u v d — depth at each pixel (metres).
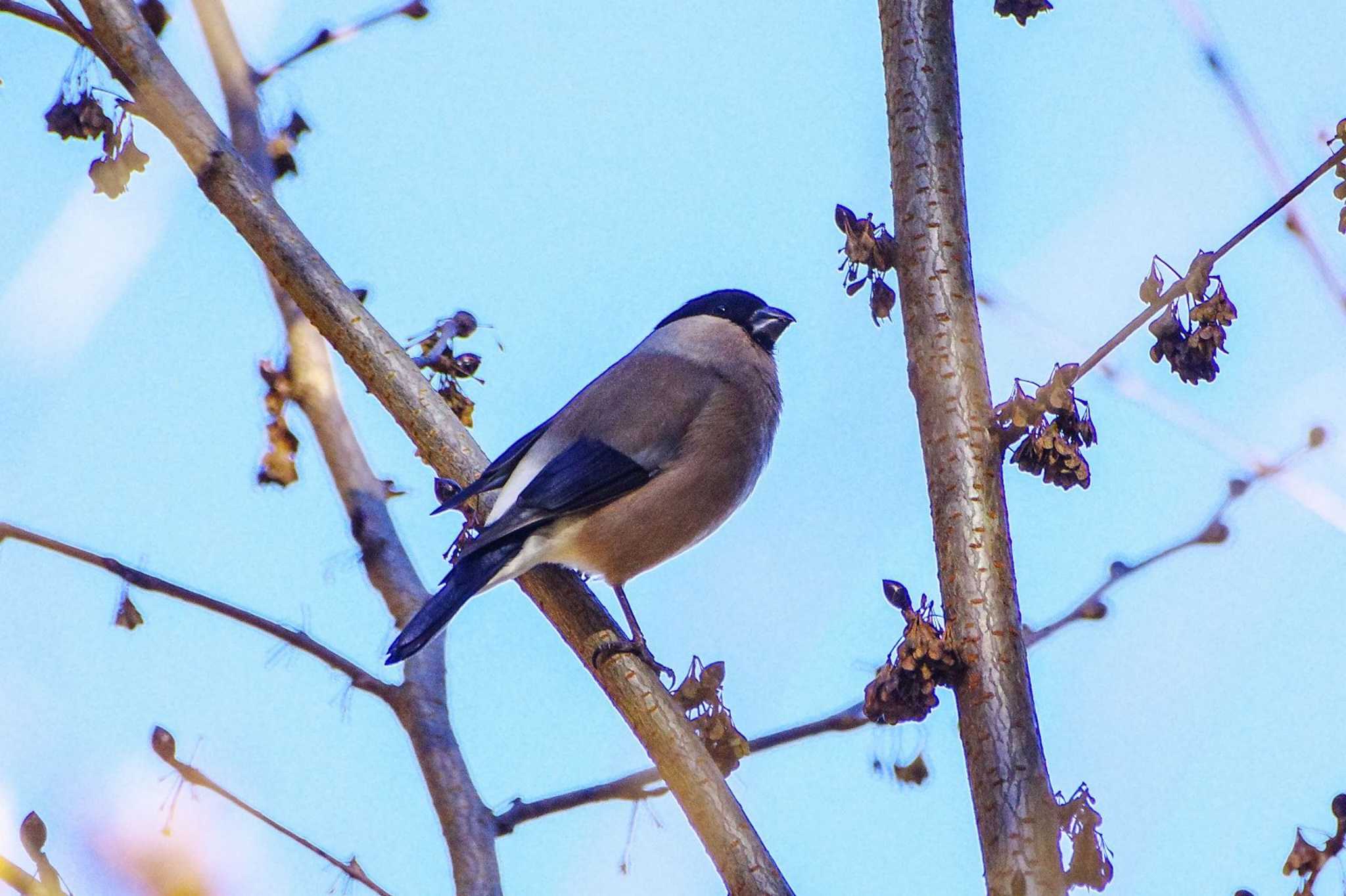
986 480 7.28
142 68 8.98
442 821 8.25
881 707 6.99
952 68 8.11
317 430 9.61
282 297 9.80
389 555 9.38
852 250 7.80
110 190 8.74
